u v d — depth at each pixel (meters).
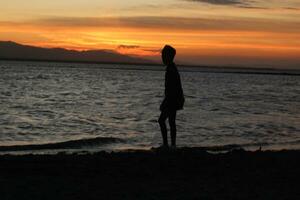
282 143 17.98
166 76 10.67
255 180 8.38
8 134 19.08
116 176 8.55
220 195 7.14
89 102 38.44
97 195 7.01
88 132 20.31
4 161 9.96
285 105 41.56
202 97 49.91
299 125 25.38
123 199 6.81
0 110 29.25
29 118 25.20
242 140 18.56
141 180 8.22
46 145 15.47
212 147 15.43
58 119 25.17
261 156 11.23
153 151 11.82
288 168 9.66
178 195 7.10
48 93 48.88
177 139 18.22
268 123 25.78
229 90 70.69
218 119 26.92
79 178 8.33
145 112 30.20
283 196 7.19
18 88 56.03
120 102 39.28
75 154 11.47
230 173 8.98
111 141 17.05
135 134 19.48
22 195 6.88
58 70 179.38
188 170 9.15
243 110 34.38
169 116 10.80
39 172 8.85
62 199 6.73
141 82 93.50
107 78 111.88
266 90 76.50
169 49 10.55
